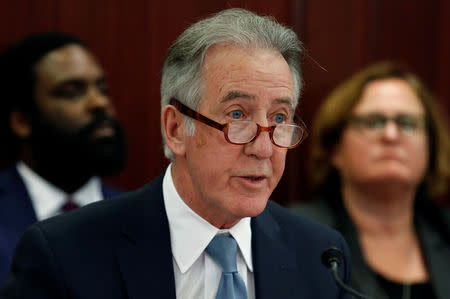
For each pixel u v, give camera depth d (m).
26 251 2.36
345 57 5.65
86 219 2.47
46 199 4.23
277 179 2.41
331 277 2.67
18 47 4.37
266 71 2.29
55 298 2.29
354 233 4.49
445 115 5.90
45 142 4.25
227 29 2.32
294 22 5.47
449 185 5.88
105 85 4.48
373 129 4.63
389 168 4.51
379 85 4.81
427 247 4.60
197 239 2.50
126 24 5.13
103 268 2.36
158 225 2.52
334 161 4.95
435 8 5.92
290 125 2.37
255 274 2.57
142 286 2.37
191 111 2.37
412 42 5.88
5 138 4.39
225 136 2.27
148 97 5.20
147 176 5.23
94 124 4.27
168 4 5.21
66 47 4.36
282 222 2.80
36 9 4.89
